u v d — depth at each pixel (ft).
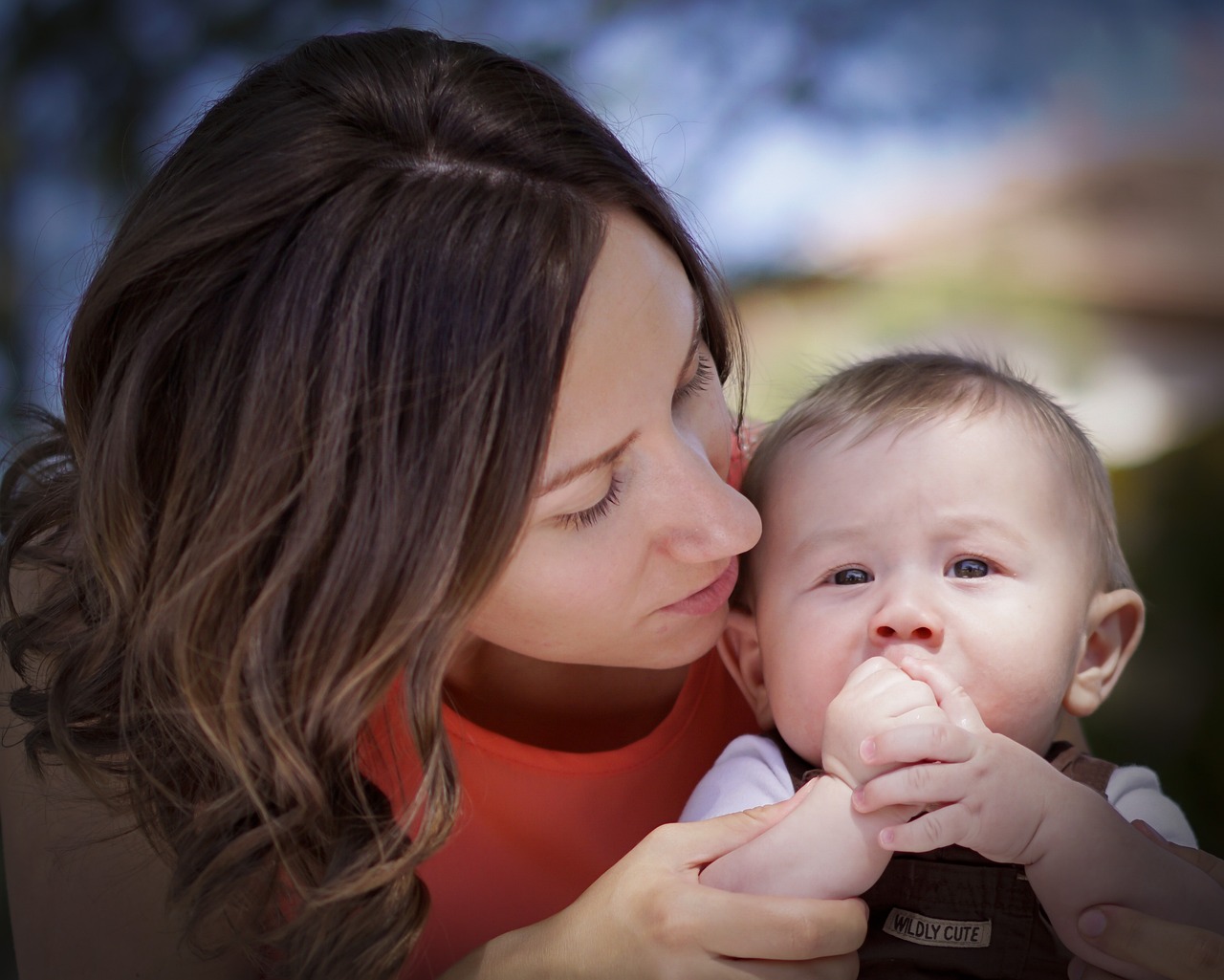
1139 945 4.18
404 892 4.46
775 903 4.24
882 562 5.17
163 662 4.45
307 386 4.10
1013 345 16.51
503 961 4.46
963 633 4.92
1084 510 5.43
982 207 18.12
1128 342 17.01
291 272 4.13
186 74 12.48
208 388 4.23
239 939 4.89
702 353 4.85
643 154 6.25
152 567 4.47
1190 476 12.08
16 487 5.98
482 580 4.14
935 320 16.62
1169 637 11.14
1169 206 18.75
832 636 5.12
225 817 4.54
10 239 11.93
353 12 12.59
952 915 4.72
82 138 12.30
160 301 4.38
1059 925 4.41
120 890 5.18
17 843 5.37
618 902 4.41
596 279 4.18
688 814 5.18
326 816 4.41
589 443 4.16
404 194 4.15
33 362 11.10
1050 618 5.05
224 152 4.39
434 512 4.06
